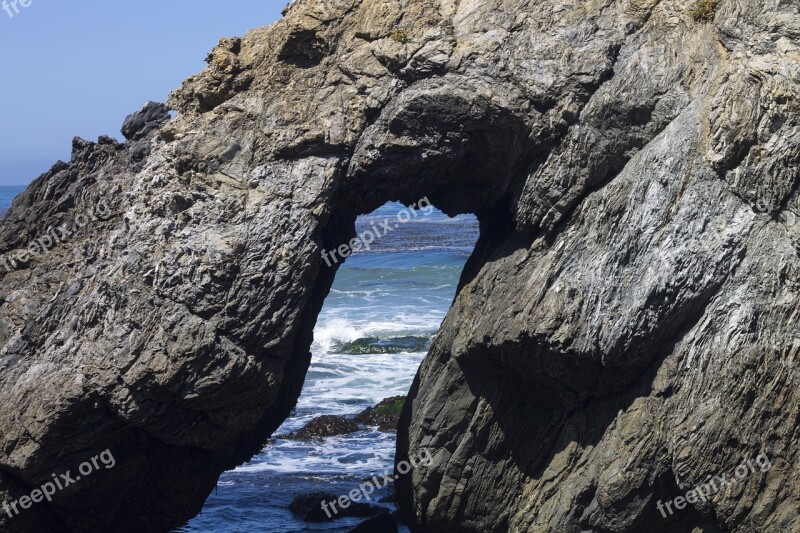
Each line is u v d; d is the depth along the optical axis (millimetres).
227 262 21047
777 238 19703
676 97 21031
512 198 22953
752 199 19875
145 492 23172
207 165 21875
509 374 22609
